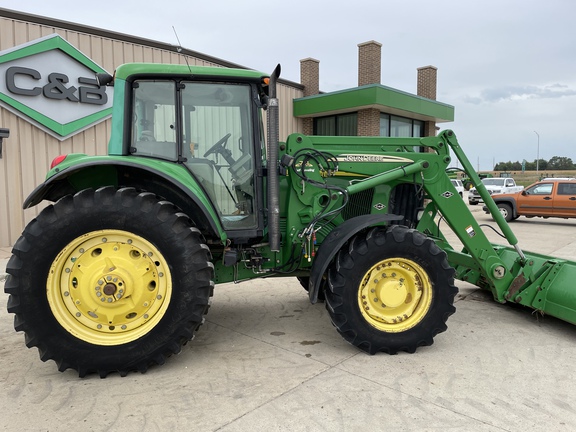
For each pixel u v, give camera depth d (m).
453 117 19.17
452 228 4.16
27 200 3.07
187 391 2.86
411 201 4.42
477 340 3.81
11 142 8.47
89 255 3.06
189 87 3.39
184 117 3.41
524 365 3.30
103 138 9.76
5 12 8.13
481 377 3.08
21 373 3.13
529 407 2.68
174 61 10.71
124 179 3.38
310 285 3.46
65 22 8.86
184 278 3.04
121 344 3.02
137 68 3.26
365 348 3.45
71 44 8.95
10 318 4.42
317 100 15.48
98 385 2.94
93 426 2.46
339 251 3.49
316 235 3.90
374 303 3.51
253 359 3.38
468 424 2.49
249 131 3.54
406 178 4.05
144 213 2.99
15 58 8.27
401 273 3.55
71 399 2.75
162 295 3.09
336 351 3.54
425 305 3.53
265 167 3.65
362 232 3.55
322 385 2.94
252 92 3.50
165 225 3.01
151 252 3.07
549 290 4.08
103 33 9.41
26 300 2.88
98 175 3.35
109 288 3.00
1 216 8.45
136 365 3.05
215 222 3.20
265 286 5.77
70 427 2.45
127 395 2.80
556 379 3.07
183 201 3.37
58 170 3.08
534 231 12.36
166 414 2.58
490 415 2.59
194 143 3.43
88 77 9.27
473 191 21.38
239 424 2.48
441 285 3.52
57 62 8.82
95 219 2.96
